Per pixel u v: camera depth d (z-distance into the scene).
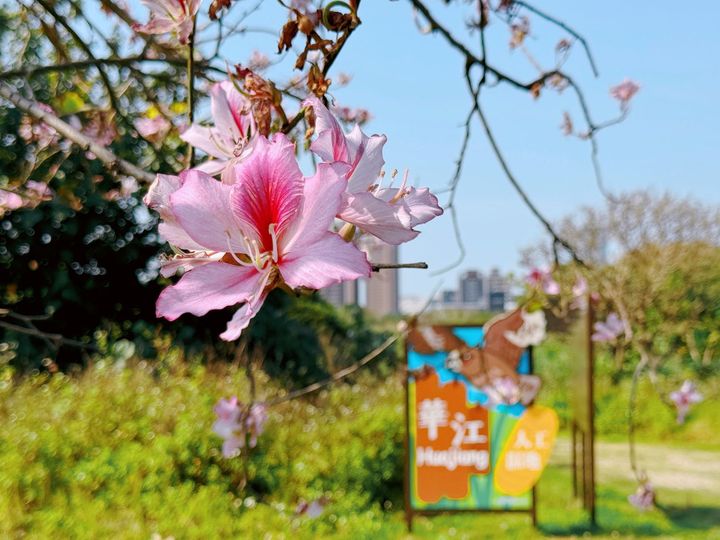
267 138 1.06
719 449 10.49
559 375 13.99
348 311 15.63
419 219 1.00
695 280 13.77
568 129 3.17
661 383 12.36
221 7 1.33
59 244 10.84
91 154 1.86
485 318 14.10
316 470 7.02
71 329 11.14
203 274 0.93
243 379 8.36
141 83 3.07
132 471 6.32
